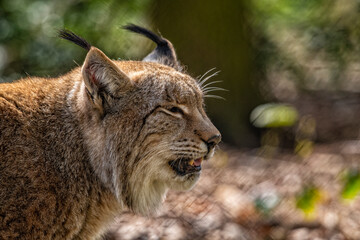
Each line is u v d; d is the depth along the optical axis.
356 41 21.53
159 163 7.67
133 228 10.20
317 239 10.04
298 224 10.55
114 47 18.86
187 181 7.92
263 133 17.66
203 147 7.62
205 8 17.08
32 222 7.01
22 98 7.45
